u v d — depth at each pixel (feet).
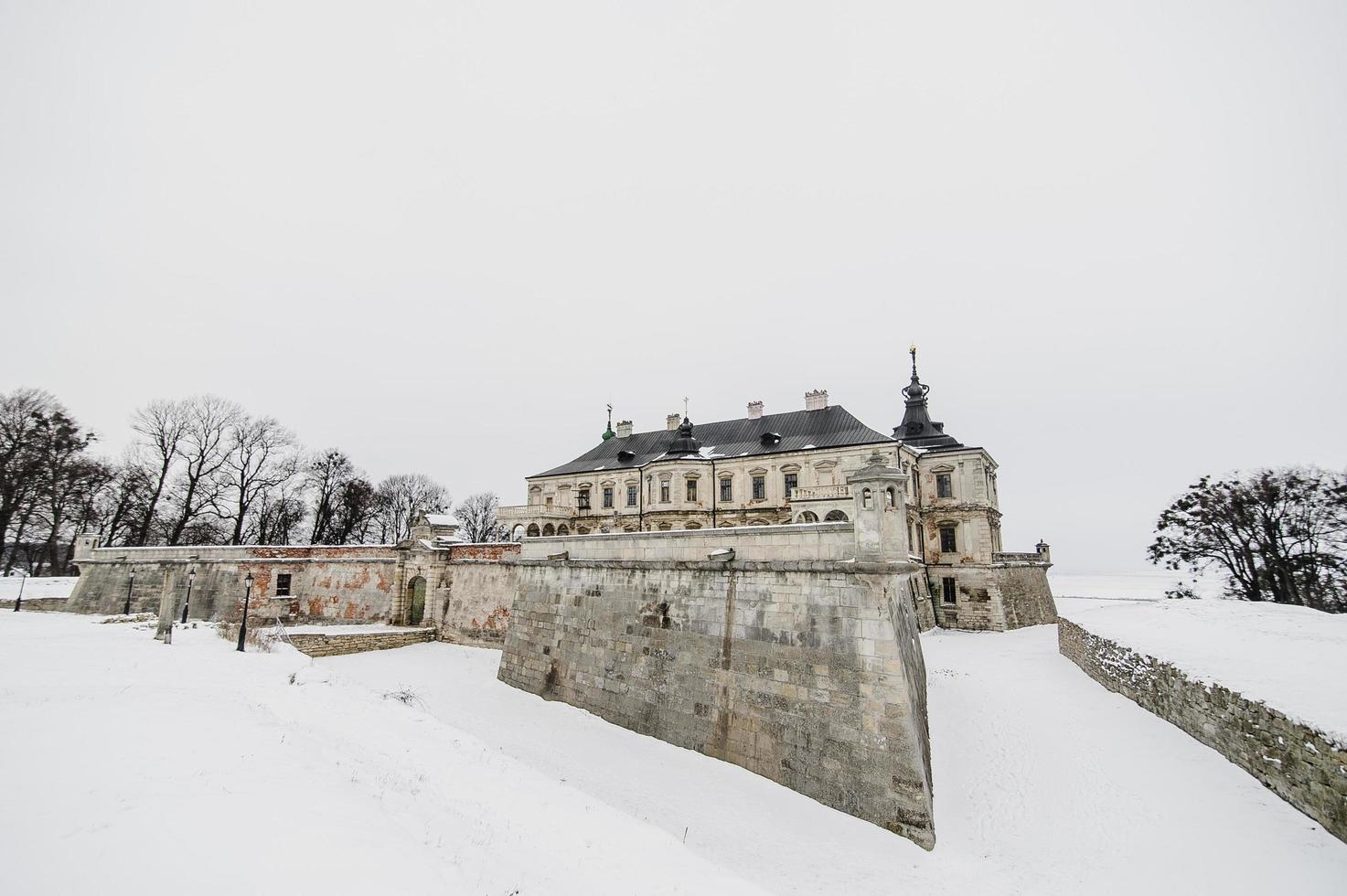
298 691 54.24
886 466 51.31
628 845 33.55
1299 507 122.31
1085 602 263.49
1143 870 39.11
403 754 40.34
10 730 33.30
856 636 50.31
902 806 44.45
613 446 207.82
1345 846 37.19
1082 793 49.83
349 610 127.75
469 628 115.24
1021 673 92.12
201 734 35.78
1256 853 38.52
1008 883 38.63
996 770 55.16
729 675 57.98
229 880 19.69
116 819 23.09
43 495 153.48
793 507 149.38
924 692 72.49
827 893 37.22
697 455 172.04
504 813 33.83
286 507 193.06
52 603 130.62
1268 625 83.35
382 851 23.77
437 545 125.39
